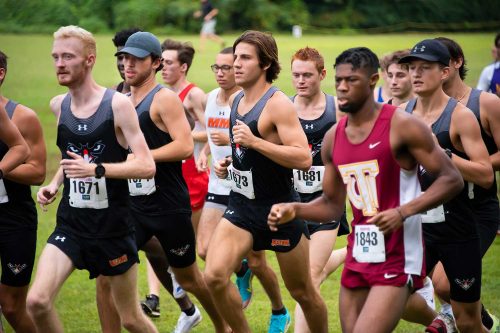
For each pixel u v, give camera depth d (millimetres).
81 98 12477
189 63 19578
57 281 12094
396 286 10570
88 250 12492
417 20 115312
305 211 11055
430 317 13430
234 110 13586
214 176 17031
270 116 13141
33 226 13727
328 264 15617
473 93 14055
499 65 24609
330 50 75688
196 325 16250
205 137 19203
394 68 17312
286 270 13352
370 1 116125
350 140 10695
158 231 14672
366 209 10719
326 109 15594
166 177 14625
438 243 13156
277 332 15320
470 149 13016
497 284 18625
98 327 16203
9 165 12891
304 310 13664
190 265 14828
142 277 19953
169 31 103500
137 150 12258
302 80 15492
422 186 13094
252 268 14828
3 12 100062
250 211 13383
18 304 13703
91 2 104562
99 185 12312
